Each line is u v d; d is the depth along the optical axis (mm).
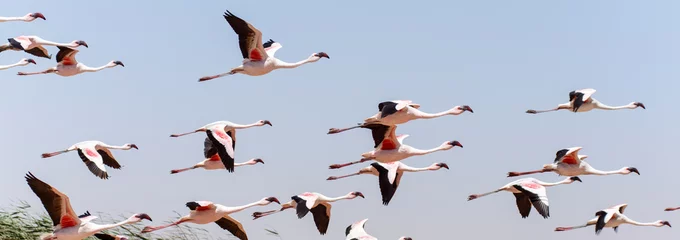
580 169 29234
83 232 24000
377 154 27828
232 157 26625
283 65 28438
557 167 29156
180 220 26172
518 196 27500
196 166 30469
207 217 26203
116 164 31125
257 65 28031
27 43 31875
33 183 23281
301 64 28969
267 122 31344
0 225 26797
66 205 23625
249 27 27344
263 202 27703
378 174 28734
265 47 29812
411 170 28750
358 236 26125
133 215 25250
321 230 27625
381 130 27656
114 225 24672
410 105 27875
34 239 27047
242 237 26766
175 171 30344
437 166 29406
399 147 27812
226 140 27016
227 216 26562
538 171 29203
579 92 30609
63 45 32625
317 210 27750
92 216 24469
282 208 27281
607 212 29109
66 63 33062
